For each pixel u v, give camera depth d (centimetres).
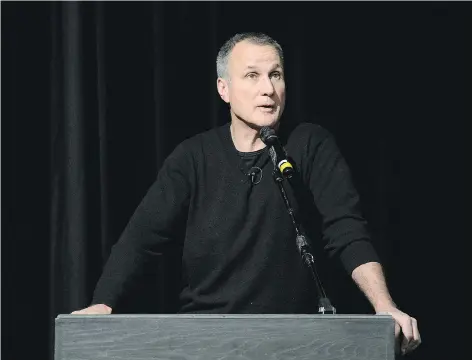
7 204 789
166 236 592
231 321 437
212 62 818
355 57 855
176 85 811
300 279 570
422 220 857
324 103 848
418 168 859
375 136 855
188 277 582
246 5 834
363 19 856
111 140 798
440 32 869
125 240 589
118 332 438
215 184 584
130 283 583
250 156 582
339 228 547
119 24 810
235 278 570
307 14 848
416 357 855
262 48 582
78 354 437
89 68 802
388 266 853
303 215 576
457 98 870
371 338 436
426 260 856
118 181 796
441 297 857
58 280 782
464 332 856
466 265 862
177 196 588
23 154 796
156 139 805
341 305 816
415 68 860
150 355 436
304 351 435
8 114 796
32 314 784
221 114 815
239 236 572
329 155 580
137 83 809
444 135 862
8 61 800
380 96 857
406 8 860
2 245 785
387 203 855
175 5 818
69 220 785
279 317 437
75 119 792
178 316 438
